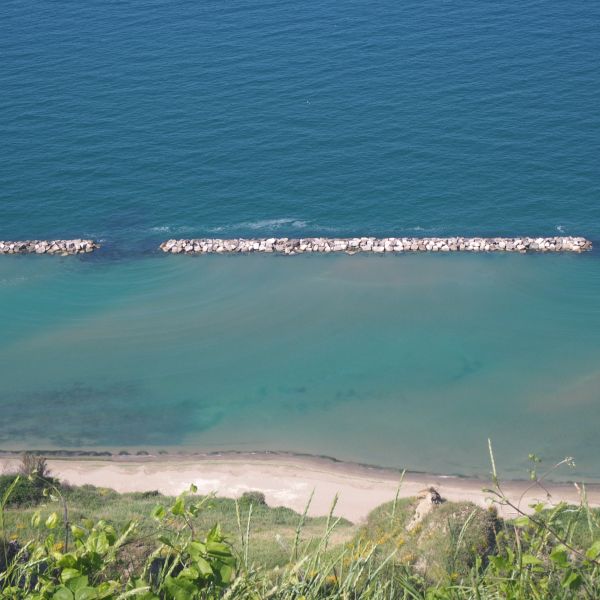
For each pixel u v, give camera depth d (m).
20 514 27.19
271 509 39.38
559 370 54.09
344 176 79.19
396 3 116.88
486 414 49.91
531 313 60.47
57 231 74.25
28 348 58.88
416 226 72.88
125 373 55.66
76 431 50.19
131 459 47.19
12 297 64.88
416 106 89.88
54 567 7.52
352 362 55.44
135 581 7.18
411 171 79.44
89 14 118.88
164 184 79.75
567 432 48.03
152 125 89.00
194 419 50.84
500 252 68.25
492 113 87.88
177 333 59.78
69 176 81.44
